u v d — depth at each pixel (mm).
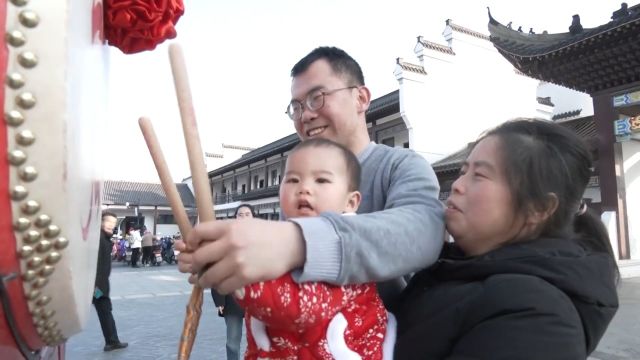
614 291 1203
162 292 12297
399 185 1416
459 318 1153
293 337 1081
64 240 781
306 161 1315
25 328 907
